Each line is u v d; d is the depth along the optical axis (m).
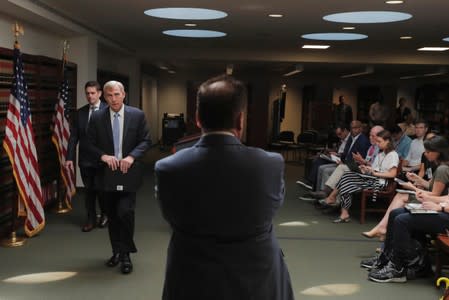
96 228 5.33
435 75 14.75
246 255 1.49
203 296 1.48
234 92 1.53
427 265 3.98
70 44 7.29
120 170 3.72
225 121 1.52
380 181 5.74
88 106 5.14
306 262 4.38
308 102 15.84
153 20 6.91
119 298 3.47
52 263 4.18
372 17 6.60
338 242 5.04
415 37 8.32
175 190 1.49
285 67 13.27
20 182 4.55
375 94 15.09
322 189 6.79
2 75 4.65
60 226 5.39
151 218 5.93
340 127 7.66
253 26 7.35
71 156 5.15
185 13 6.70
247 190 1.47
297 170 10.88
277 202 1.53
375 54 10.91
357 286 3.81
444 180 3.92
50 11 5.54
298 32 7.95
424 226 3.81
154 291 3.61
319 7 5.62
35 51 6.09
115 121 3.79
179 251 1.52
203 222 1.48
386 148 5.70
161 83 16.50
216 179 1.47
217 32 8.30
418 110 15.05
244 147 1.54
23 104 4.62
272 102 16.64
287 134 13.59
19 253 4.43
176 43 10.02
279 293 1.58
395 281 3.89
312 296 3.60
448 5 5.33
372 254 4.64
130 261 4.02
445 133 12.33
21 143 4.57
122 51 9.98
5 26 5.18
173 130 14.51
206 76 16.47
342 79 16.80
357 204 6.71
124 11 6.18
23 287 3.63
